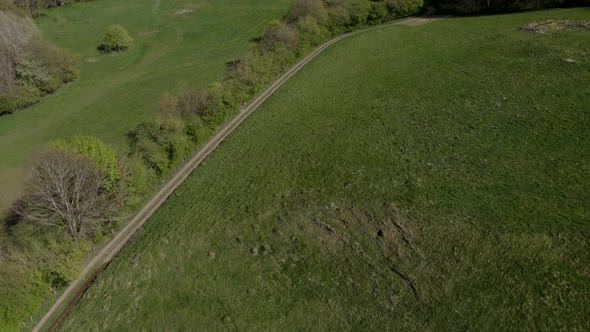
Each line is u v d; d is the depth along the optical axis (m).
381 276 38.88
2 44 92.50
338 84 76.31
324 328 36.38
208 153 63.31
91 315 40.34
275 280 40.91
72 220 46.25
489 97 61.81
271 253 43.47
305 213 45.94
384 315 36.19
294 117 67.50
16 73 93.19
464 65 73.62
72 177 47.72
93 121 79.88
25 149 73.44
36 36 102.38
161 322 38.94
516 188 43.09
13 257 41.47
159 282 42.50
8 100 88.50
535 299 33.69
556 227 37.53
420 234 40.47
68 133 76.44
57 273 42.66
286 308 38.34
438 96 65.25
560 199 40.69
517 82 64.06
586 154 46.12
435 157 50.44
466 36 87.19
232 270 42.59
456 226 39.84
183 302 40.34
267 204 48.81
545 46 72.56
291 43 90.50
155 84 93.25
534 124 53.28
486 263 36.88
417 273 38.09
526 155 47.97
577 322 31.92
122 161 53.75
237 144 63.28
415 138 55.19
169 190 56.78
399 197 44.56
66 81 104.31
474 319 33.97
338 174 50.72
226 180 55.34
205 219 49.06
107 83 100.94
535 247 36.59
